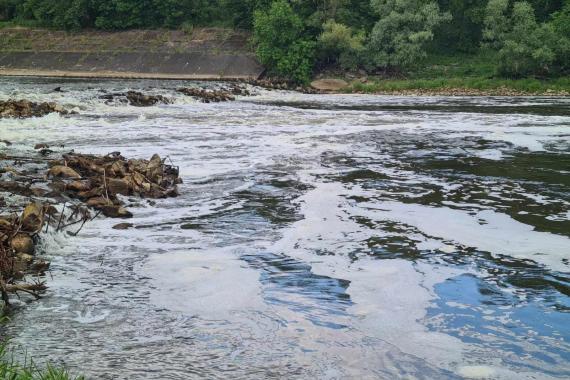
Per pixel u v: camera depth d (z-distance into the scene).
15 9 68.88
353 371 5.05
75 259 7.90
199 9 62.94
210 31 60.25
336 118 27.11
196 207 10.78
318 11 56.78
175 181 12.60
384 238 8.85
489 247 8.46
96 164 13.05
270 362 5.19
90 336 5.69
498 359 5.28
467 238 8.88
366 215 10.20
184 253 8.16
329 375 4.98
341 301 6.54
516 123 25.77
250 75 54.12
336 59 57.28
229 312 6.25
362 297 6.64
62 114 25.05
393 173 14.20
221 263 7.75
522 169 14.89
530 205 11.02
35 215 8.56
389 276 7.29
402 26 56.06
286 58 53.66
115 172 12.23
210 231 9.24
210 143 18.55
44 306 6.40
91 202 10.45
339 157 16.47
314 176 13.71
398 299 6.60
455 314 6.21
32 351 5.37
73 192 11.12
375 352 5.39
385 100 41.34
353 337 5.68
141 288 6.91
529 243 8.66
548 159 16.50
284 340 5.62
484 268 7.61
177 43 58.69
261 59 54.19
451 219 9.95
